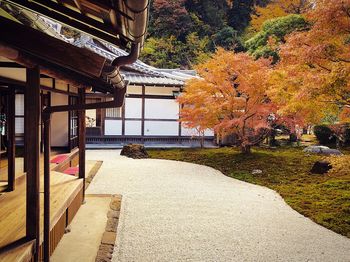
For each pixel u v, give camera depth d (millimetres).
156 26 29750
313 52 6512
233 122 11883
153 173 10609
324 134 17422
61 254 4285
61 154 9680
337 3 5891
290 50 7129
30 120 3219
